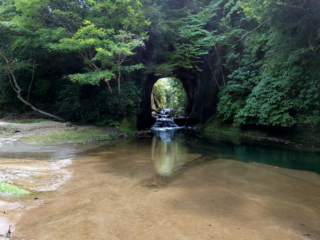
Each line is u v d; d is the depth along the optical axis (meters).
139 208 3.27
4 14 12.82
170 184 4.49
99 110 13.76
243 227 2.79
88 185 4.29
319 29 7.79
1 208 3.08
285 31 8.68
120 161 6.49
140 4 12.25
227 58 15.78
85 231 2.58
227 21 16.19
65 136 10.47
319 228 2.85
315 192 4.19
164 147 9.23
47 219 2.84
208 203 3.53
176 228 2.71
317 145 9.34
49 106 16.56
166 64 15.63
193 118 21.58
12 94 17.02
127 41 11.61
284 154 7.86
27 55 15.29
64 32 11.27
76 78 10.91
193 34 15.14
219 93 16.61
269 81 11.52
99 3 11.40
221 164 6.30
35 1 10.79
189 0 18.42
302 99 10.18
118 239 2.44
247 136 13.15
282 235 2.64
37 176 4.75
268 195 3.97
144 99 19.17
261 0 8.25
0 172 4.71
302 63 9.48
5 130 10.20
